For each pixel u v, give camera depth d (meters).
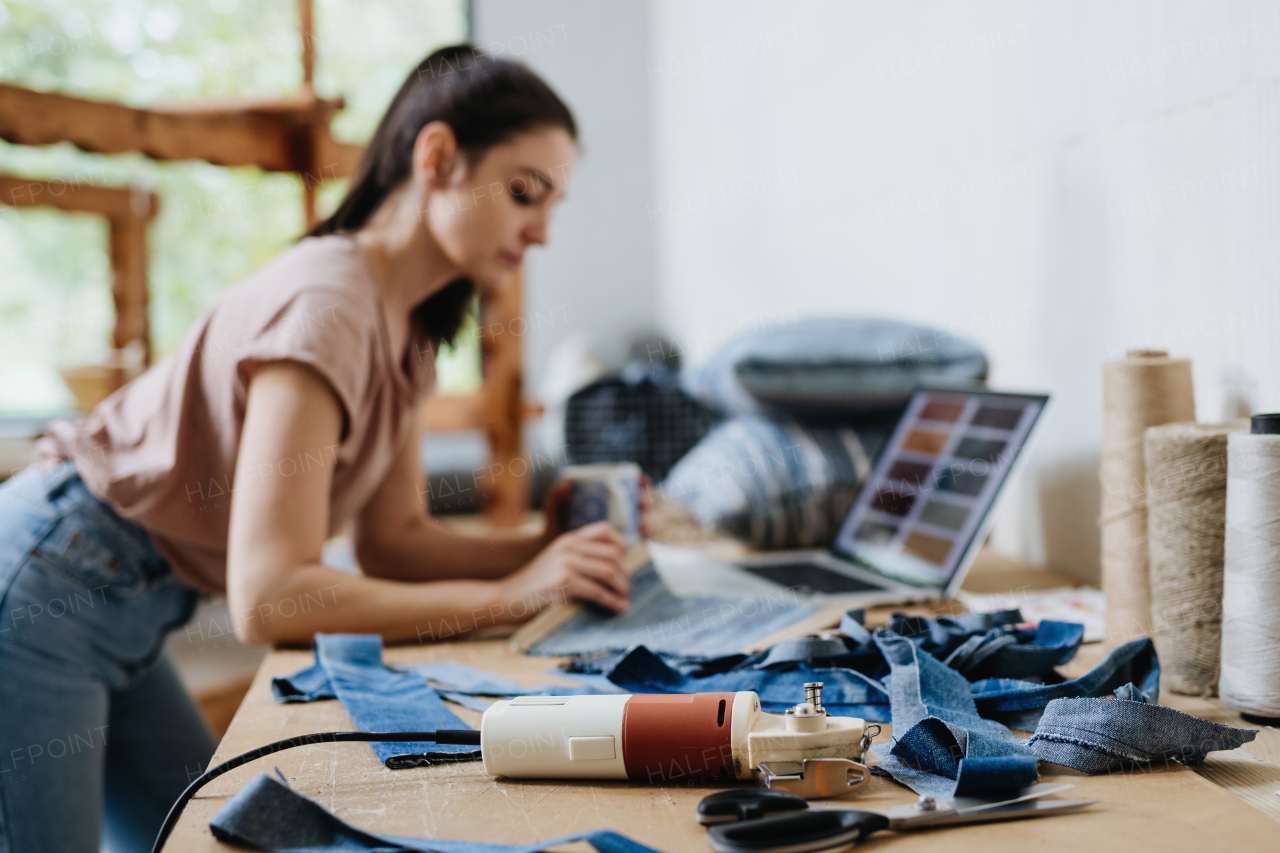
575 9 3.54
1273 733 0.57
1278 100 0.72
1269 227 0.74
